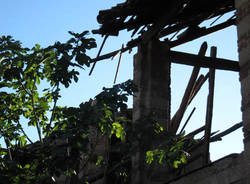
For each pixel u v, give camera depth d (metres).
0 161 7.57
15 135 8.66
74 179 8.65
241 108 6.89
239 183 6.90
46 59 8.40
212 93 11.44
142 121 8.52
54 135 7.71
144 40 11.44
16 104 8.98
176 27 11.84
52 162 7.54
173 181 8.23
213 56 11.75
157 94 10.85
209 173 7.52
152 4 10.52
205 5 11.17
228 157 7.31
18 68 8.38
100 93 8.27
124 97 8.23
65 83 8.23
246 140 6.66
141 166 9.73
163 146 8.43
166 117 10.75
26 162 8.13
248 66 6.91
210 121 11.23
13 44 8.36
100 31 10.92
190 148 12.73
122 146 8.58
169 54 11.45
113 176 12.19
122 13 10.45
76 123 7.69
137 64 11.38
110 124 7.75
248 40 7.01
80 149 7.38
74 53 8.23
